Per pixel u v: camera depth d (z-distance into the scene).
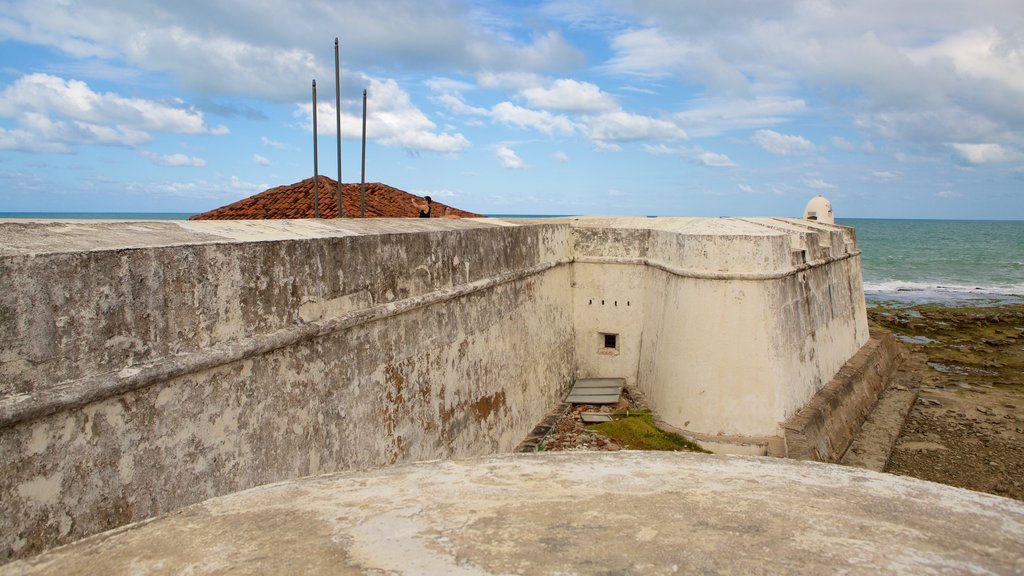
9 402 3.80
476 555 2.74
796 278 12.45
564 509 3.23
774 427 11.15
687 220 14.73
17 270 3.91
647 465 4.08
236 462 5.43
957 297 39.88
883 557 2.67
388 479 3.87
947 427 15.35
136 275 4.64
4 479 3.81
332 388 6.64
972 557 2.70
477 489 3.59
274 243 5.91
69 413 4.17
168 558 2.84
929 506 3.28
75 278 4.24
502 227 11.19
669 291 12.75
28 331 3.96
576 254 14.95
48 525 4.03
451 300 9.24
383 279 7.62
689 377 11.65
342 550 2.83
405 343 8.03
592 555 2.71
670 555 2.70
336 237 6.82
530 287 12.42
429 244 8.73
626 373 14.66
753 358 11.18
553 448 11.23
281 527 3.12
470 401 9.76
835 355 15.04
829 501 3.33
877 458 12.91
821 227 16.91
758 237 11.23
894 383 18.45
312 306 6.40
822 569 2.57
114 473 4.44
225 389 5.34
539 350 12.79
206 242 5.34
